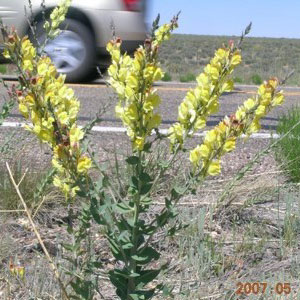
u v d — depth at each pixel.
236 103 8.34
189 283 2.51
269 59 40.06
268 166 4.44
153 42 1.58
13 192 3.26
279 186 3.76
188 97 1.60
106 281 2.55
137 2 9.60
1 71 13.82
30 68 1.60
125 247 1.72
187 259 2.66
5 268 2.58
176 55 41.03
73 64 9.80
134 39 9.65
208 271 2.63
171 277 2.57
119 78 1.56
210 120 6.75
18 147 4.04
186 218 3.10
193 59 39.22
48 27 2.47
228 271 2.69
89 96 8.11
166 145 4.17
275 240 3.07
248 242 2.98
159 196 3.58
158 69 1.49
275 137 5.46
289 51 48.91
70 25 9.67
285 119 5.44
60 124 1.55
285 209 3.51
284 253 2.91
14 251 2.78
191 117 1.60
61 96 1.59
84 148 1.63
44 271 2.50
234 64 1.58
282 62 36.97
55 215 3.24
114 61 1.58
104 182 1.68
